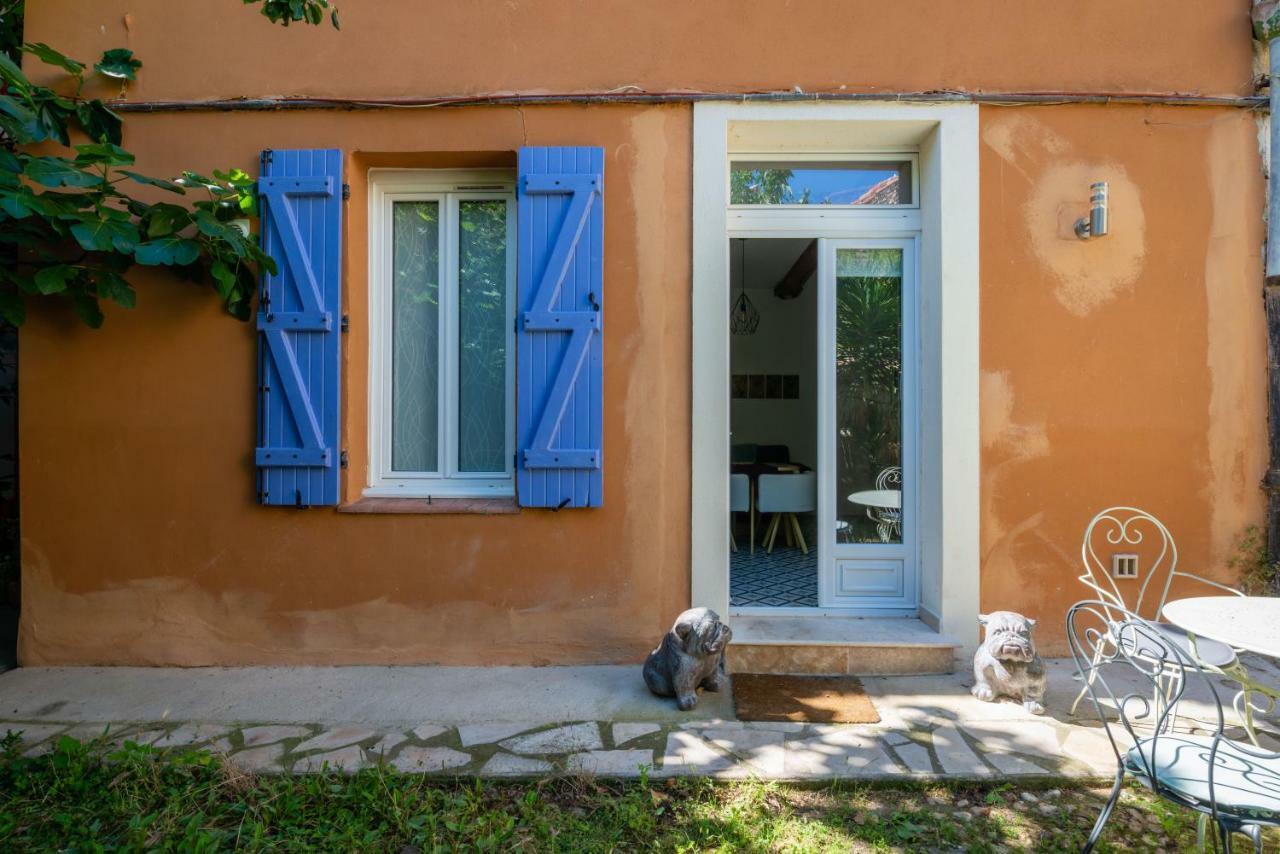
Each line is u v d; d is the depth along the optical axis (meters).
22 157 2.93
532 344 3.58
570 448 3.56
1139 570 3.60
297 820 2.28
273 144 3.65
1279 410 3.57
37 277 3.09
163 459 3.64
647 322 3.61
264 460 3.54
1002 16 3.61
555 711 3.07
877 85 3.61
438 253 3.89
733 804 2.39
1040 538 3.61
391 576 3.62
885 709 3.07
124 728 2.93
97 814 2.31
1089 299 3.61
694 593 3.59
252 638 3.63
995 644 3.03
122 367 3.64
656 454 3.60
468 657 3.61
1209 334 3.60
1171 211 3.60
